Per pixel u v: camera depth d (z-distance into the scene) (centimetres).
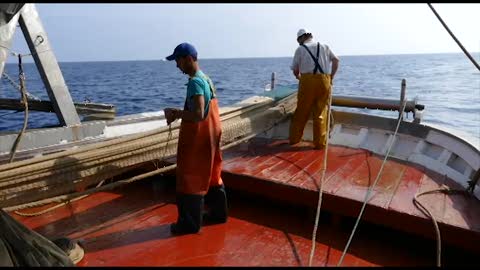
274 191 400
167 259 306
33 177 301
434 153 488
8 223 262
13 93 2173
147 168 461
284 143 562
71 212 398
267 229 364
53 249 272
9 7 272
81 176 333
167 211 401
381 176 421
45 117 1271
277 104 589
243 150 522
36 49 394
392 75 4819
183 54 300
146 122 515
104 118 507
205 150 319
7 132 381
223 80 4106
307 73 502
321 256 318
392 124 538
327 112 525
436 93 2623
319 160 477
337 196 363
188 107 310
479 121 1544
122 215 390
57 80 416
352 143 553
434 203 354
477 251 302
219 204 366
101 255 312
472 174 405
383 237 357
